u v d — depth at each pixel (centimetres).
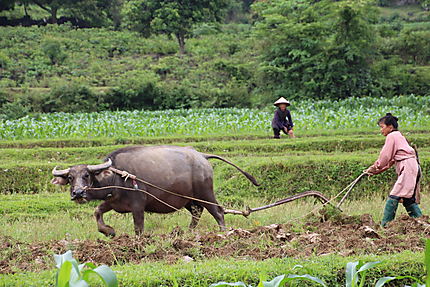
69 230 3272
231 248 2403
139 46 17738
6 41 17038
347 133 7056
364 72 12838
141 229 3059
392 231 2694
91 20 19988
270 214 3694
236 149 5953
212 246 2422
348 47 12312
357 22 12525
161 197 3114
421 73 13625
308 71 12525
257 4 15288
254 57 14888
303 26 12600
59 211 4028
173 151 3189
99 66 15575
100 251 2381
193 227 3281
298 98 12725
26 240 3003
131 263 2219
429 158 5012
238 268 2047
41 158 5775
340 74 12450
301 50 12725
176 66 15950
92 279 1930
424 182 4838
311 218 3078
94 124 8006
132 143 6712
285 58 12875
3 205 4028
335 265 2081
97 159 5753
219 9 17738
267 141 6191
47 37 17750
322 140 6041
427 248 1584
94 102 13175
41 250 2403
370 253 2323
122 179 3041
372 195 4628
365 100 11475
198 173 3206
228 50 17138
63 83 13738
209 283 1961
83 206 4144
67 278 1548
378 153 5669
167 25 16588
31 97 12738
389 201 3088
